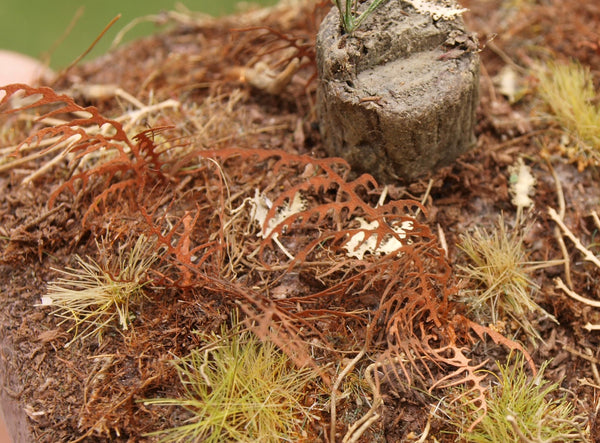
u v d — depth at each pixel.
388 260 0.07
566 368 0.07
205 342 0.07
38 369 0.07
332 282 0.07
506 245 0.07
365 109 0.07
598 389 0.07
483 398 0.07
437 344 0.07
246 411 0.07
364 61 0.07
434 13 0.07
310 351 0.07
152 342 0.07
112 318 0.07
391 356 0.07
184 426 0.07
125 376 0.07
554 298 0.07
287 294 0.07
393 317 0.07
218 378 0.07
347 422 0.07
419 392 0.07
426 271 0.07
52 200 0.07
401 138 0.07
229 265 0.07
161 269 0.07
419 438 0.07
